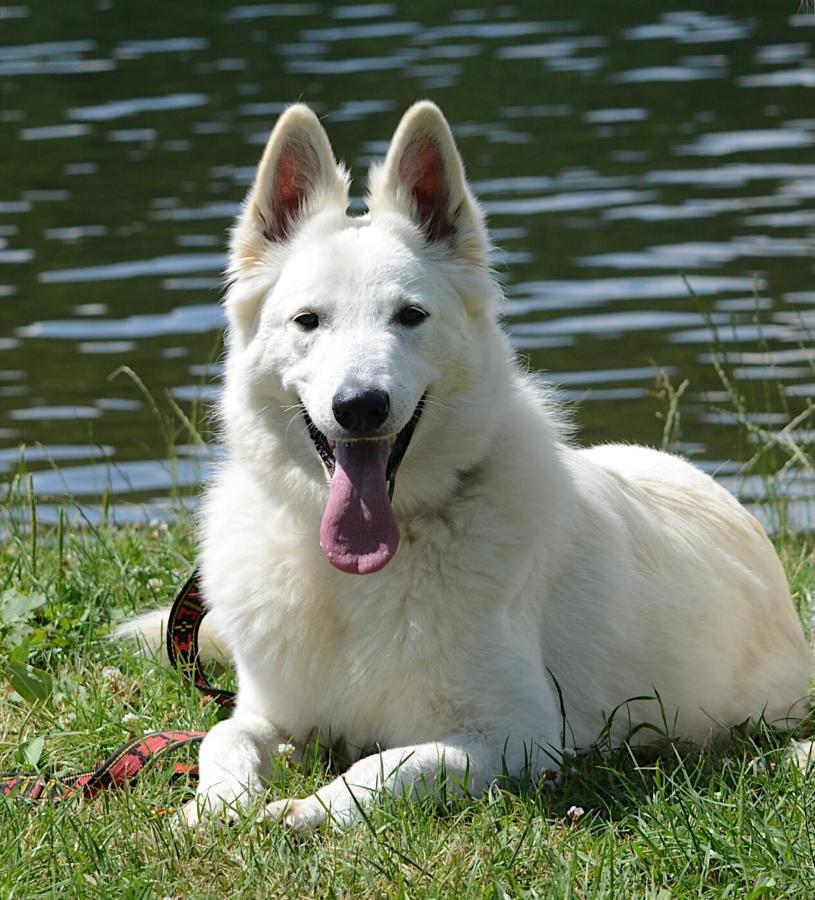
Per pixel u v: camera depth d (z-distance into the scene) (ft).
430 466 27.32
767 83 132.16
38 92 134.72
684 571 31.53
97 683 31.37
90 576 37.58
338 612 27.04
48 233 95.30
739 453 57.16
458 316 28.17
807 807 24.06
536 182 104.37
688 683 30.45
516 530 27.30
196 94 131.23
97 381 71.31
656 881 22.12
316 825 23.79
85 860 22.81
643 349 73.41
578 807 24.68
